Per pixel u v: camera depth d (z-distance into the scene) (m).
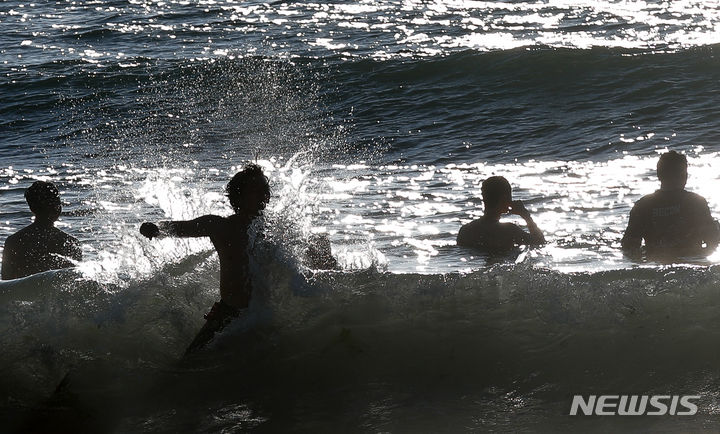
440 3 102.00
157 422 18.05
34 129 61.78
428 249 28.56
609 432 16.73
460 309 20.39
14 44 93.31
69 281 21.25
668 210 26.75
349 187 41.75
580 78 64.38
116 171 48.97
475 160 48.00
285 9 104.88
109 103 67.38
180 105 65.69
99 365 19.89
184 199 27.94
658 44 72.44
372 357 19.72
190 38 91.44
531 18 89.81
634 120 54.19
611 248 27.64
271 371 19.55
